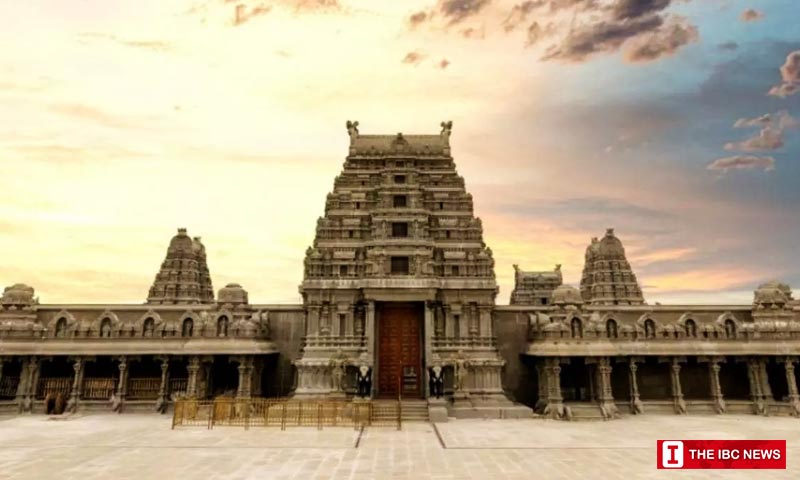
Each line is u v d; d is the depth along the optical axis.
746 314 58.09
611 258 86.31
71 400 51.78
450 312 55.06
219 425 42.44
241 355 52.56
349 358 52.81
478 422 46.47
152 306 57.62
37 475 26.08
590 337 52.12
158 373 56.47
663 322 57.38
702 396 56.03
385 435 38.47
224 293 57.34
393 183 59.34
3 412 50.62
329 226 58.53
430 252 55.78
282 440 35.75
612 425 44.81
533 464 28.70
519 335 58.34
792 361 52.47
